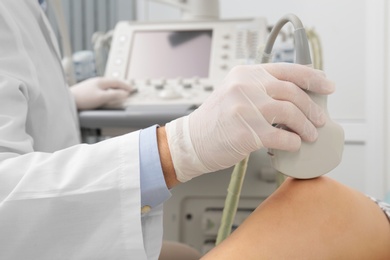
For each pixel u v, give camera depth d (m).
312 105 0.51
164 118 0.96
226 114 0.51
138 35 1.34
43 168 0.54
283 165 0.51
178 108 1.00
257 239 0.48
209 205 1.13
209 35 1.29
